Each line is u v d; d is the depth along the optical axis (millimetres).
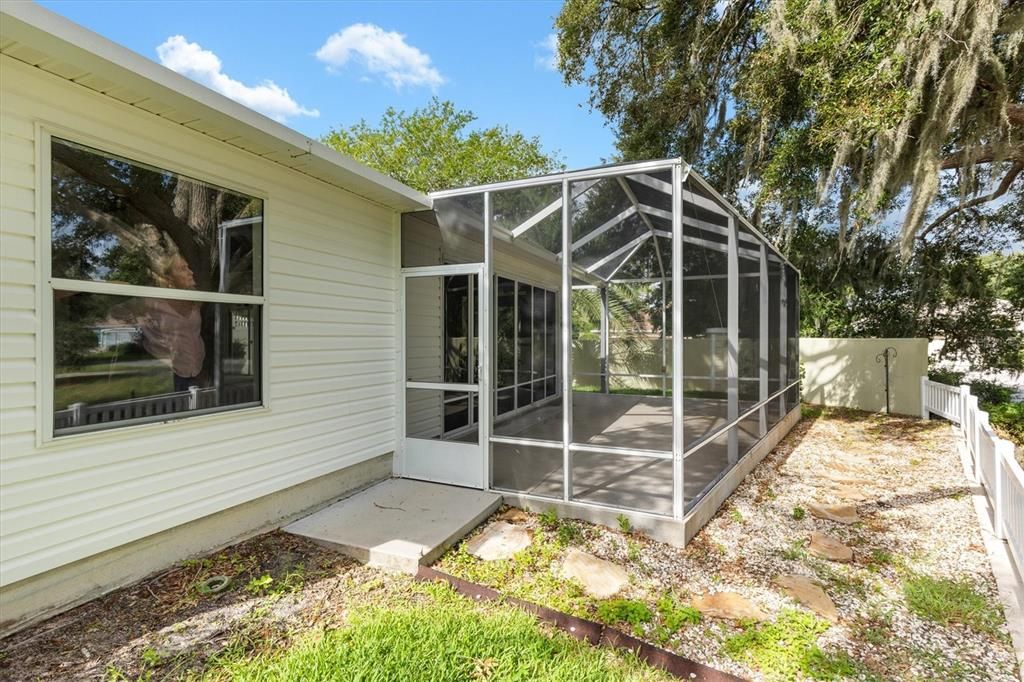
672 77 10383
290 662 2197
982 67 6449
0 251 2318
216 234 3352
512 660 2260
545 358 7270
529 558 3424
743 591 3105
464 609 2723
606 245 6520
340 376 4398
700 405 5602
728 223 4977
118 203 2803
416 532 3604
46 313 2484
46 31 2076
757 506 4648
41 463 2467
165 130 3008
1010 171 8555
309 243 4070
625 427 6812
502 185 4316
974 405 5891
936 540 3887
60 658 2262
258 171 3615
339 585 3016
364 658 2211
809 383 11227
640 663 2359
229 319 3465
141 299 2928
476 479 4598
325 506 4168
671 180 3850
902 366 9992
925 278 10977
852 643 2596
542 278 6953
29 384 2426
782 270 7797
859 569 3434
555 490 4418
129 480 2854
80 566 2680
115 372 2801
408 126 16266
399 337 5043
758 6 9039
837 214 9352
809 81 7172
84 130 2619
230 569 3135
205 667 2236
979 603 2926
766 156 8977
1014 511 3350
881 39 6348
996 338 11297
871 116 6336
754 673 2354
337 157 3738
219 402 3400
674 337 3754
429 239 4953
